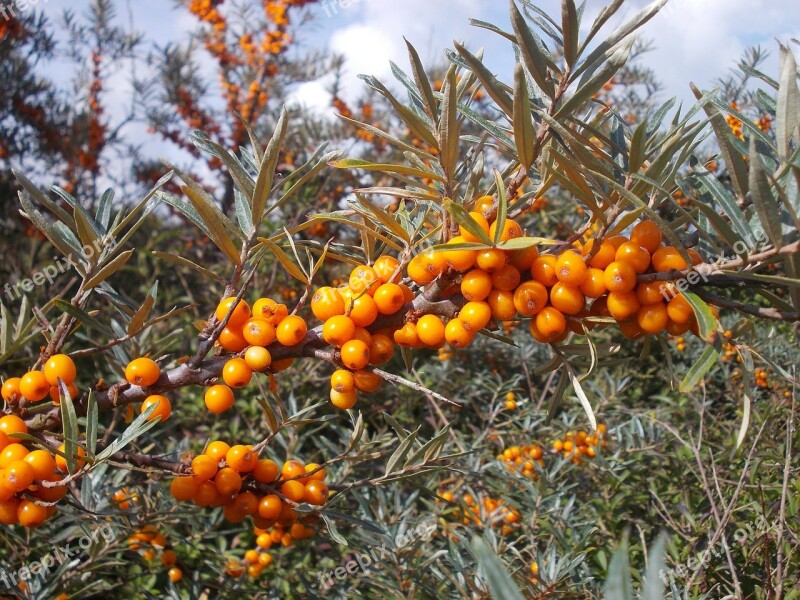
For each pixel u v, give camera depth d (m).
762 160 0.17
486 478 0.40
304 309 0.63
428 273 0.19
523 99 0.17
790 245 0.16
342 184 0.78
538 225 0.78
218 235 0.20
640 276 0.18
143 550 0.38
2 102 0.83
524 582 0.29
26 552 0.33
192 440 0.55
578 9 0.19
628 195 0.16
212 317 0.21
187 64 0.99
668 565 0.31
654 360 0.69
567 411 0.58
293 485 0.24
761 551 0.31
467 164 0.23
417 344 0.20
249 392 0.59
